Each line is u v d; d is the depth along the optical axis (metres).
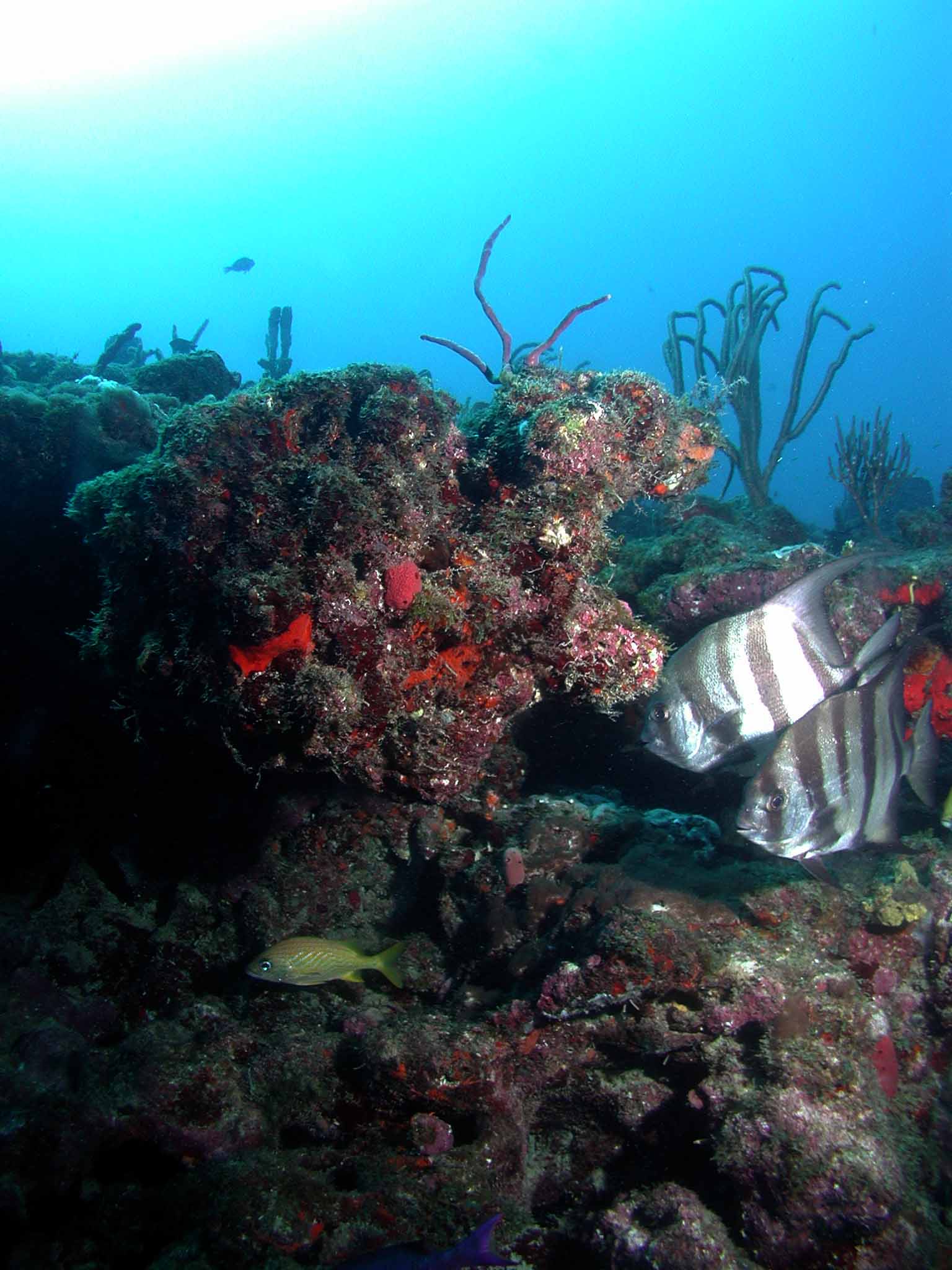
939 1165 0.80
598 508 0.85
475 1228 0.74
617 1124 0.84
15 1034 0.89
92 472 1.14
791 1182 0.71
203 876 1.06
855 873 0.95
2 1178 0.75
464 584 0.81
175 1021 0.89
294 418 0.83
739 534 1.38
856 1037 0.81
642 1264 0.72
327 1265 0.71
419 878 1.03
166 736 0.98
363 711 0.77
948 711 1.15
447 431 0.89
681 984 0.80
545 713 1.06
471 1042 0.81
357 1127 0.82
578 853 0.99
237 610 0.73
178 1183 0.76
